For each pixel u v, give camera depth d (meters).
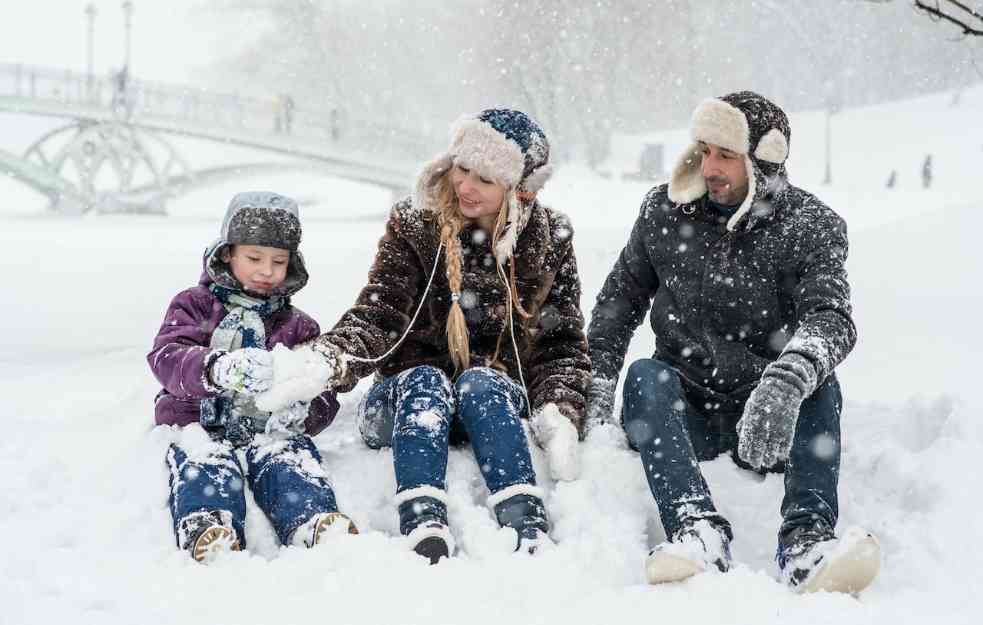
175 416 4.13
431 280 4.29
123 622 2.96
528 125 4.16
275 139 50.59
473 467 4.02
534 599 3.15
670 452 3.65
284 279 4.22
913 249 15.70
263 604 3.06
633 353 9.02
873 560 3.17
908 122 67.38
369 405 4.11
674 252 4.37
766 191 4.13
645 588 3.21
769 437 3.42
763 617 3.01
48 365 7.98
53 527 3.63
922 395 4.83
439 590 3.12
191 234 29.14
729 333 4.29
